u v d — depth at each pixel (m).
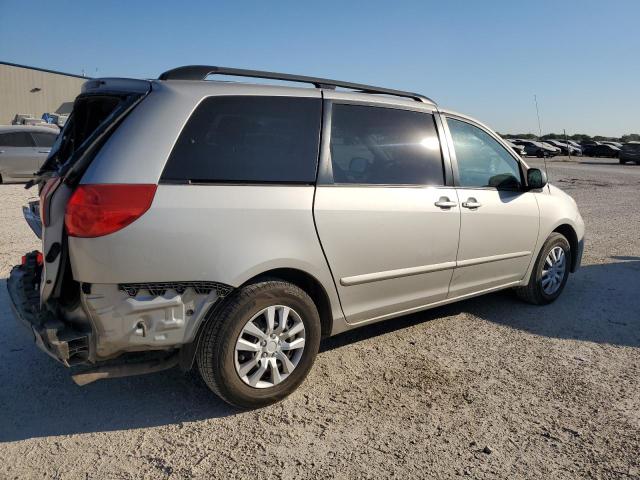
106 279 2.80
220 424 3.16
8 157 14.02
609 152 50.06
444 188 4.19
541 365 4.05
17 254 6.76
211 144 3.11
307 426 3.16
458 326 4.82
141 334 2.91
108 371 3.00
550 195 5.33
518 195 4.88
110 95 3.32
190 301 3.00
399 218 3.82
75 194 2.77
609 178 23.91
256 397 3.27
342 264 3.56
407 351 4.25
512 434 3.12
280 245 3.23
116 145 2.88
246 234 3.11
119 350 2.95
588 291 6.02
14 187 13.70
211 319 3.11
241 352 3.21
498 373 3.90
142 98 3.03
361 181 3.70
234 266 3.06
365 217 3.63
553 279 5.44
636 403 3.50
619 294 5.92
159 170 2.92
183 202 2.93
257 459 2.84
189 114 3.06
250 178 3.20
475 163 4.55
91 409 3.29
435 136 4.23
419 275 4.07
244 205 3.12
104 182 2.79
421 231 3.98
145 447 2.92
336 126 3.63
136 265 2.83
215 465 2.78
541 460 2.89
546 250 5.24
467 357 4.16
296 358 3.43
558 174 25.83
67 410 3.27
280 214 3.24
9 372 3.71
